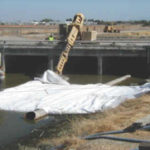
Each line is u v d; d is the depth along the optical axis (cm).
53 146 2328
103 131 2475
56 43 6444
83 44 6312
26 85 4922
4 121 3447
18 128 3219
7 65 6712
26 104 3978
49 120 3459
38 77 5703
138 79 5909
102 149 2033
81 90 4606
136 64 6988
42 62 7262
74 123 3006
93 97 4209
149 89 4341
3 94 4409
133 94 4159
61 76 5797
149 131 2350
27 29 11225
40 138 2816
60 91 4581
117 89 4600
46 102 4041
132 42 6606
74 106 3872
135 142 2139
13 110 3809
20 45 6331
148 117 2819
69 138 2353
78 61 7162
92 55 6209
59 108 3800
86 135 2420
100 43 6475
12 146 2680
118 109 3416
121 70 6838
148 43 6544
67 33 6656
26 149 2458
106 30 9950
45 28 11369
